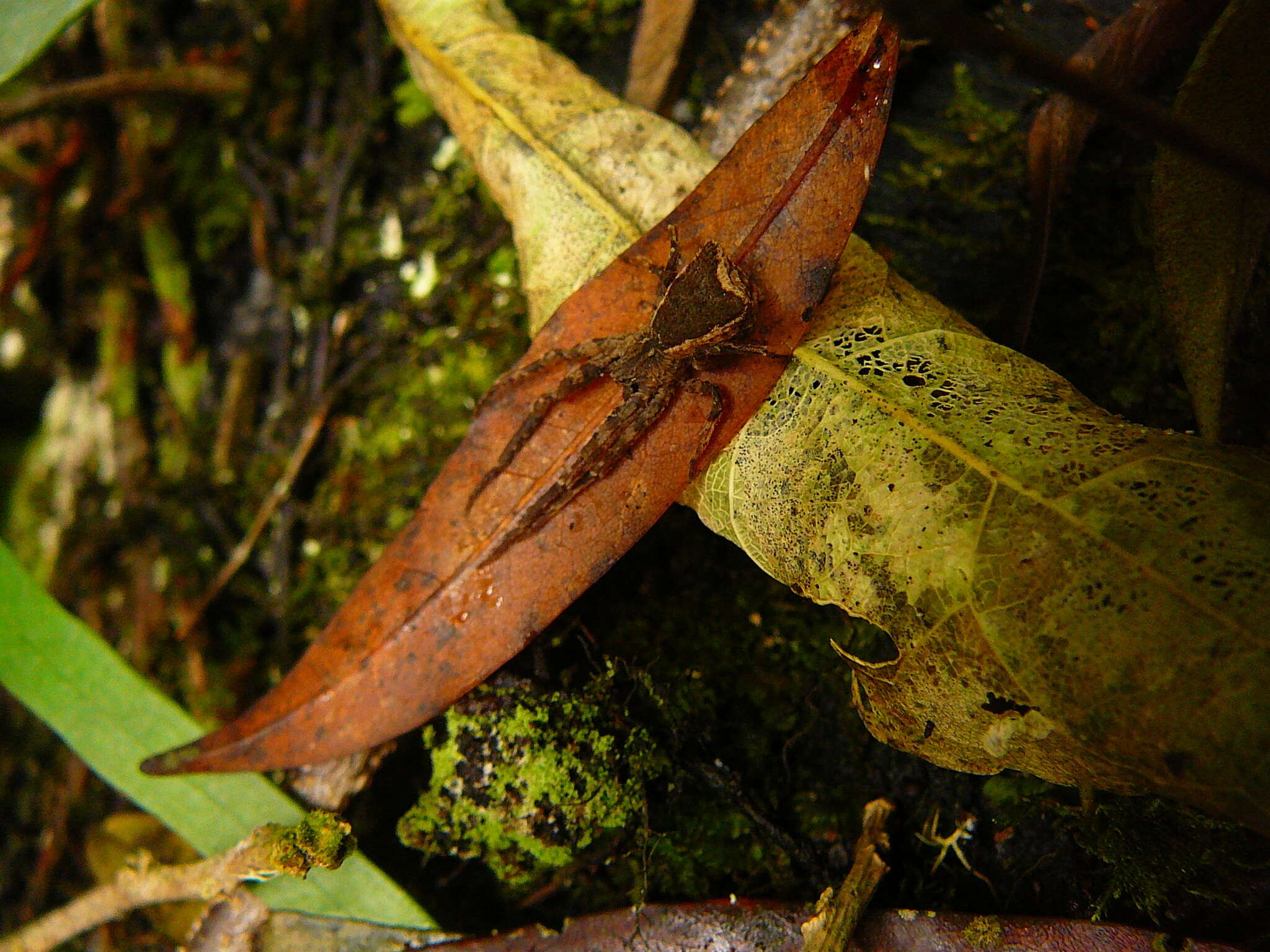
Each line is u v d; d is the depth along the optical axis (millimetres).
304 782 79
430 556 68
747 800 76
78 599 113
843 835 76
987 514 59
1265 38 63
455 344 98
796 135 66
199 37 116
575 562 67
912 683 61
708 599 81
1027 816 72
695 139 91
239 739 67
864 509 63
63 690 80
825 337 68
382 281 104
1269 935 65
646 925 70
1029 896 71
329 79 109
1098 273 82
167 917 95
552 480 68
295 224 110
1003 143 88
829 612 80
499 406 70
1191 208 68
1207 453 57
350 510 100
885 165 90
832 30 85
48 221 121
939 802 75
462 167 102
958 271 86
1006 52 53
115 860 96
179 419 114
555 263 75
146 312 119
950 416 62
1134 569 55
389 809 82
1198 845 67
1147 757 54
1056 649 56
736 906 69
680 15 88
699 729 78
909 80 91
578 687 77
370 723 67
